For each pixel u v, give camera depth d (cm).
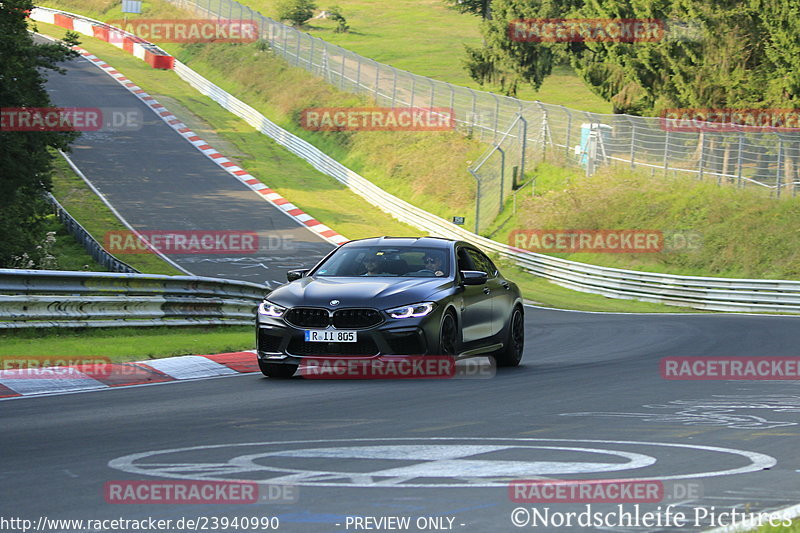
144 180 19562
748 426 2652
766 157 14925
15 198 9981
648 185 15688
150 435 2445
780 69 14238
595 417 2802
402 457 2109
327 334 3738
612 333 7275
